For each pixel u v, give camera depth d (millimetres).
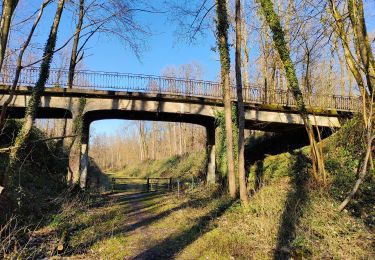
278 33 13805
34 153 19125
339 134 16547
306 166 15023
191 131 54188
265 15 14086
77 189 18891
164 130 72188
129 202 19484
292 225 9086
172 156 51469
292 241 8391
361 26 12211
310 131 13438
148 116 23438
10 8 6035
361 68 11734
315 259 7375
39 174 17750
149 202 19125
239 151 12891
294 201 10711
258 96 22516
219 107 22156
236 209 12242
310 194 11336
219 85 22250
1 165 13367
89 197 18797
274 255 7840
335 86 28484
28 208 11641
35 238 9484
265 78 24938
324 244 7961
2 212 9844
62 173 22359
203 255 8297
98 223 12086
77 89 20219
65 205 13586
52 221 11492
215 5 14992
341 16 12453
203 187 20469
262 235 9164
